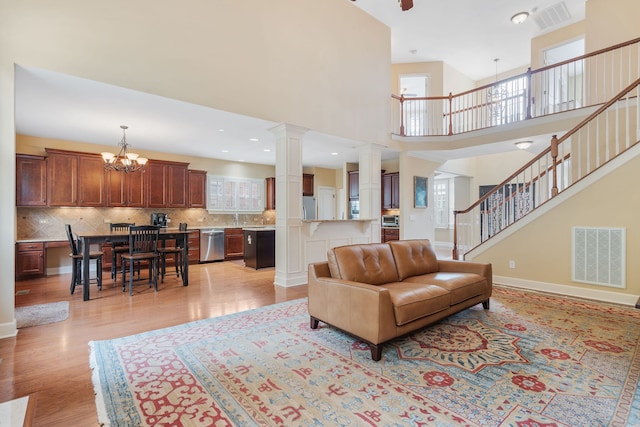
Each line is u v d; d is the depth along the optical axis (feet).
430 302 8.61
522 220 14.74
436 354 7.84
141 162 17.76
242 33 13.88
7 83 9.09
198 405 5.80
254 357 7.73
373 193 20.22
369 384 6.49
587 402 5.78
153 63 11.58
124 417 5.46
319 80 16.83
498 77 28.86
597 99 17.89
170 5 11.98
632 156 11.99
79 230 19.84
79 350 8.16
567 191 13.47
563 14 19.97
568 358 7.54
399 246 11.58
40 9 9.63
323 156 24.88
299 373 6.95
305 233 16.39
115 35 10.84
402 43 23.41
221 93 13.24
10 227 9.09
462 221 23.44
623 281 12.10
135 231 14.11
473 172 31.42
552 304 12.07
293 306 12.03
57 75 10.03
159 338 8.92
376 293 7.51
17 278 16.85
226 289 14.82
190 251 22.58
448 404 5.77
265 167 28.78
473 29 21.59
